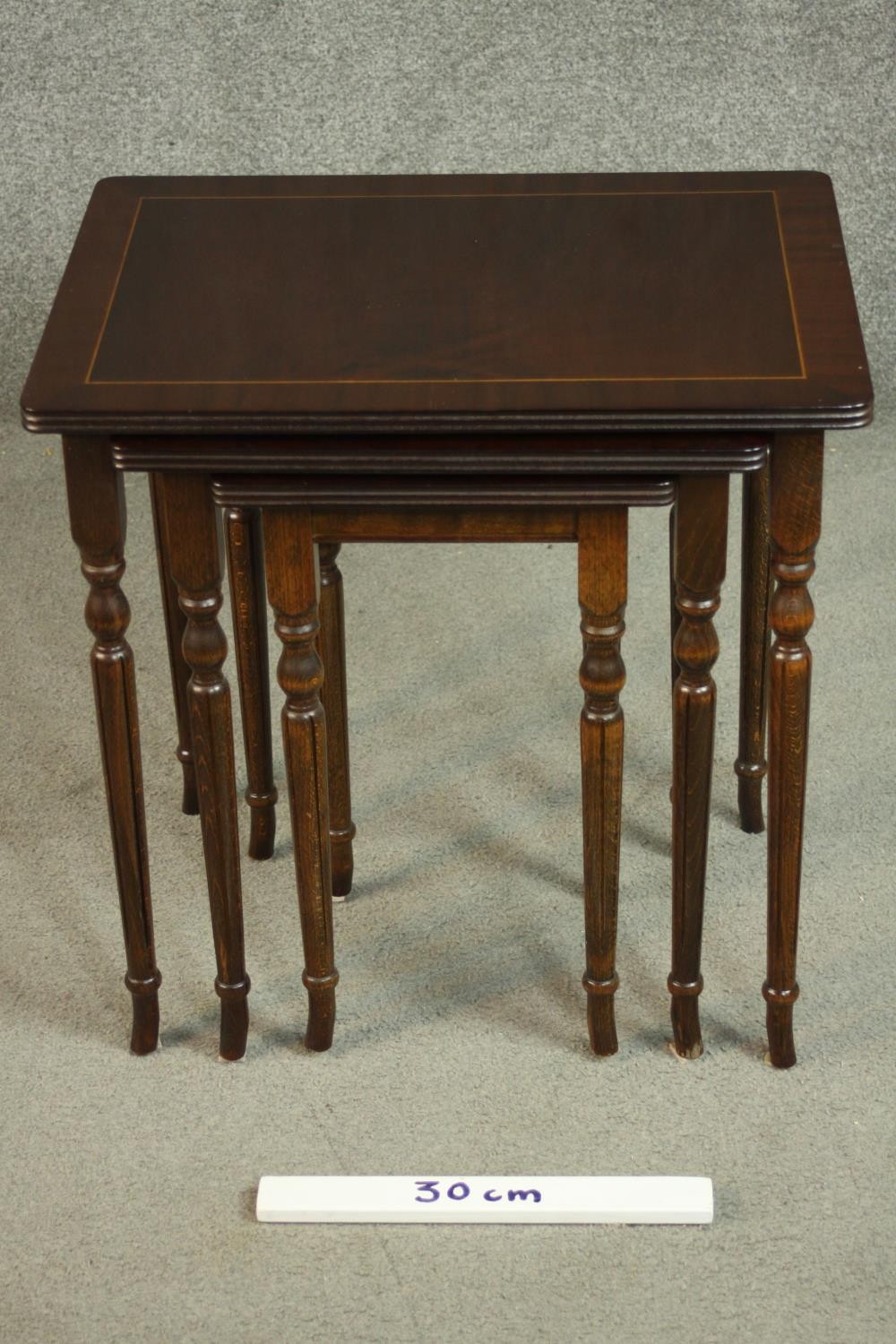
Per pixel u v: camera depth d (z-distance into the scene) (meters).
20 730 2.07
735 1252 1.47
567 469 1.33
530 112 2.48
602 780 1.49
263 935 1.80
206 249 1.53
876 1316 1.41
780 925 1.56
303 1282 1.45
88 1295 1.44
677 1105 1.60
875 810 1.93
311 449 1.33
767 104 2.46
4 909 1.83
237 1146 1.57
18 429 2.65
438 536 1.40
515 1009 1.71
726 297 1.44
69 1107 1.61
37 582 2.33
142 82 2.46
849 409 1.29
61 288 1.48
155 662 2.20
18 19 2.41
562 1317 1.42
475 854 1.90
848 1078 1.62
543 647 2.21
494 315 1.42
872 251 2.55
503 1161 1.55
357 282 1.48
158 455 1.34
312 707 1.47
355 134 2.50
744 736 1.85
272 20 2.41
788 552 1.39
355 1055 1.66
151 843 1.92
